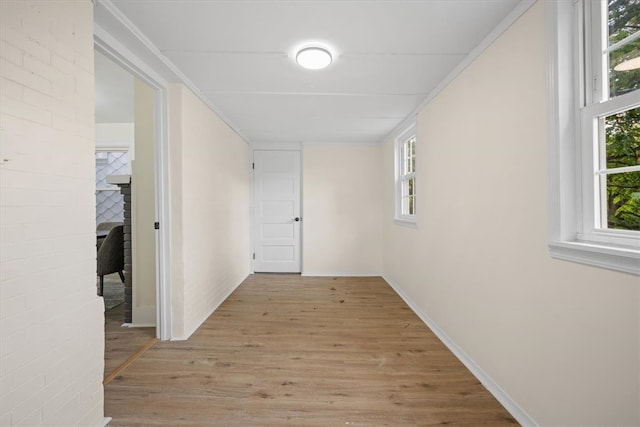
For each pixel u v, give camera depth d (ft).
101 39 5.20
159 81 7.03
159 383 5.66
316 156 14.83
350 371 6.12
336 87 8.16
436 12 5.02
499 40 5.32
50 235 3.65
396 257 12.26
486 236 5.70
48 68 3.62
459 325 6.73
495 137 5.44
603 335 3.41
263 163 15.05
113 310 9.79
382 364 6.40
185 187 7.63
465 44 5.98
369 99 8.99
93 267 4.33
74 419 3.99
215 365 6.33
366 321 8.87
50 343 3.65
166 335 7.50
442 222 7.68
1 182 3.11
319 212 14.85
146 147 8.36
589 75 3.91
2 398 3.12
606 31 3.77
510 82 5.02
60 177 3.79
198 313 8.46
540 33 4.35
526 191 4.63
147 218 8.41
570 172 4.02
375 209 14.89
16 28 3.26
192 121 8.05
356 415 4.83
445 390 5.50
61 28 3.80
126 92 11.23
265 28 5.50
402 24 5.35
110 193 15.72
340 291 12.11
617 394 3.27
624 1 3.59
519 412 4.74
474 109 6.14
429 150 8.55
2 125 3.12
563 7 4.03
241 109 9.98
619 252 3.18
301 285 13.00
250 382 5.72
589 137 3.86
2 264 3.12
